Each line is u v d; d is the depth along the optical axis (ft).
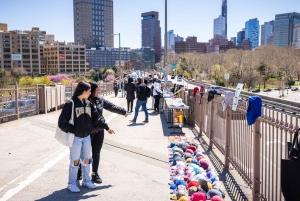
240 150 18.61
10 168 21.25
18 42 620.49
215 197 14.69
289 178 10.30
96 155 18.12
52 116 48.73
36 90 50.65
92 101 17.57
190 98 39.06
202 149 26.86
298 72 399.85
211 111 27.12
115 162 22.54
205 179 16.40
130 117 48.26
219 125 24.52
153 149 26.48
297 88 339.98
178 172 18.81
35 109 50.62
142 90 41.63
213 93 26.89
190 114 39.14
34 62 639.76
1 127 37.76
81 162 16.97
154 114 52.65
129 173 20.07
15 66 619.67
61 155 24.68
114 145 27.81
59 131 15.88
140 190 17.16
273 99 83.46
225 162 21.59
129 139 30.89
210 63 509.35
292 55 443.73
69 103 15.74
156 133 34.24
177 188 16.70
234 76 355.97
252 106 14.90
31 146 27.81
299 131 10.74
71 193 16.72
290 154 10.58
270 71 363.97
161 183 18.24
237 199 15.89
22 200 15.80
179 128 37.42
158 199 15.93
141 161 22.76
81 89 15.98
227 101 20.76
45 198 16.05
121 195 16.46
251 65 366.02
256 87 373.40
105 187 17.62
